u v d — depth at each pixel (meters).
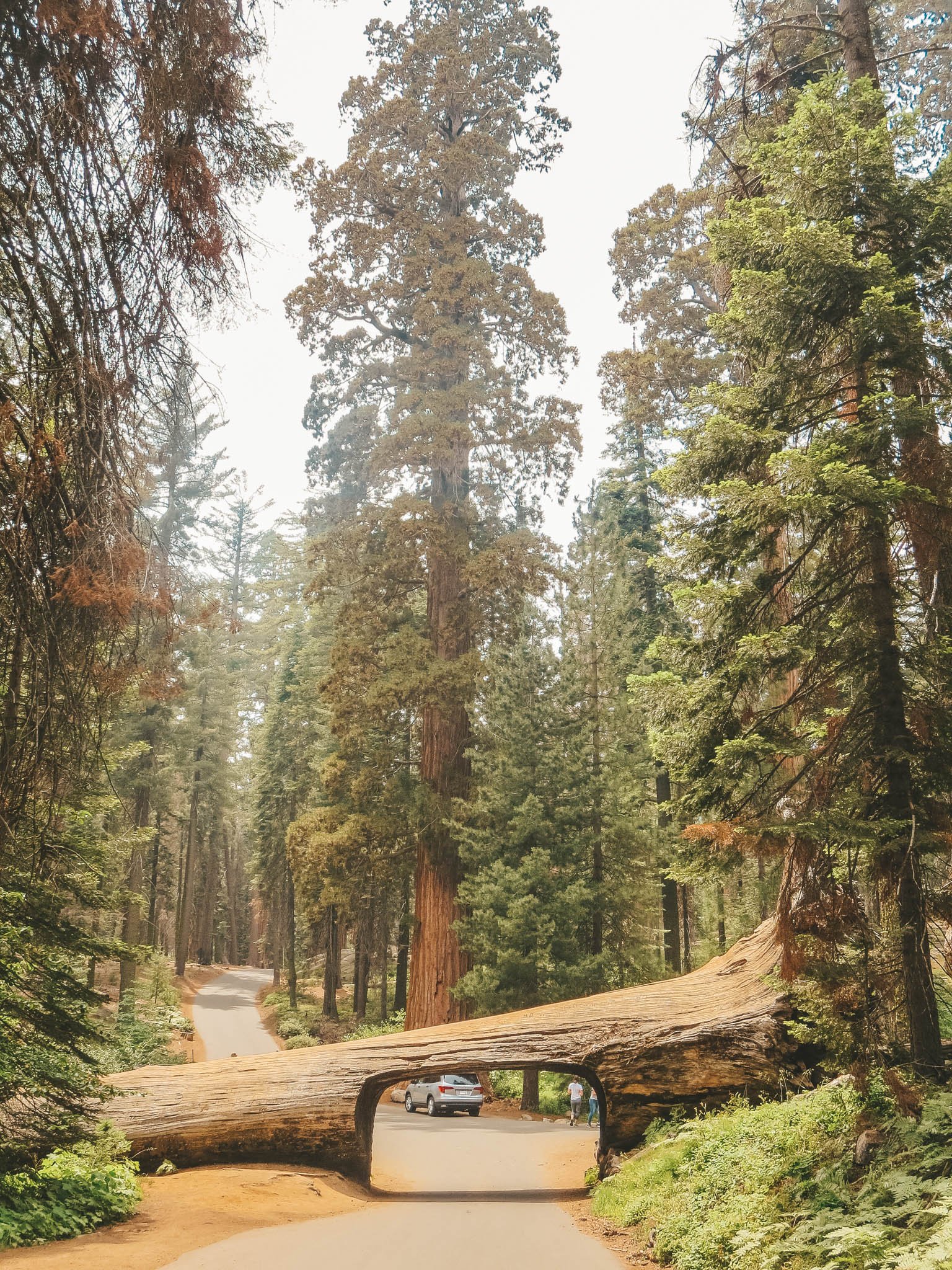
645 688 10.52
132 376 6.26
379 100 33.38
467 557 30.86
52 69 5.66
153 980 41.41
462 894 29.81
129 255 6.10
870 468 9.21
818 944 9.14
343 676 31.11
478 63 33.84
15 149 5.64
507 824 30.14
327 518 33.12
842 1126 10.23
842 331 10.32
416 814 29.44
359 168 32.09
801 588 10.74
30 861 8.75
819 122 10.18
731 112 16.08
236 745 76.12
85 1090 11.36
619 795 30.17
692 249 27.62
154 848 55.72
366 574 31.64
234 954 79.12
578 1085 28.56
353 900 38.28
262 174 6.49
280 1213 12.98
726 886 31.11
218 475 26.09
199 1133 16.34
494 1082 35.31
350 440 33.22
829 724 9.94
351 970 65.88
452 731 31.22
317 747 46.09
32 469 5.79
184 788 57.41
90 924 14.84
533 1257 10.60
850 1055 8.78
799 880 10.04
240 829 80.88
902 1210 7.22
